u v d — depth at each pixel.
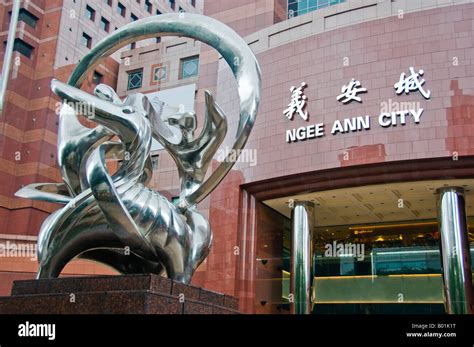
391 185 17.38
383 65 17.39
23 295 6.11
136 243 6.47
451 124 16.03
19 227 24.70
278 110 19.03
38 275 6.68
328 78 18.20
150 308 5.50
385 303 21.83
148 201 6.64
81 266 20.73
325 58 18.47
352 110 17.45
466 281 16.30
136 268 7.23
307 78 18.64
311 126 18.05
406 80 16.86
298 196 19.03
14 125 25.95
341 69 18.05
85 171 7.27
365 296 21.89
